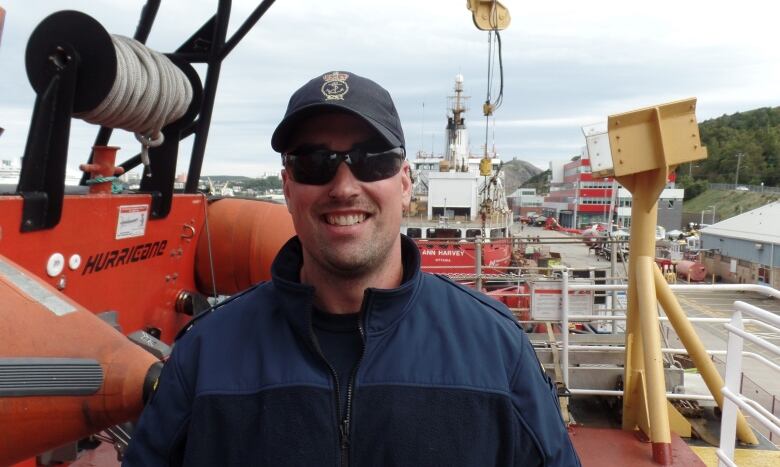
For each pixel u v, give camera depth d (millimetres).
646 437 4016
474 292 1813
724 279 45969
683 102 3787
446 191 30672
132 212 3395
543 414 1580
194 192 4488
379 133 1520
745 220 47219
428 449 1465
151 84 3221
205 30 4309
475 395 1501
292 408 1492
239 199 4836
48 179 2607
